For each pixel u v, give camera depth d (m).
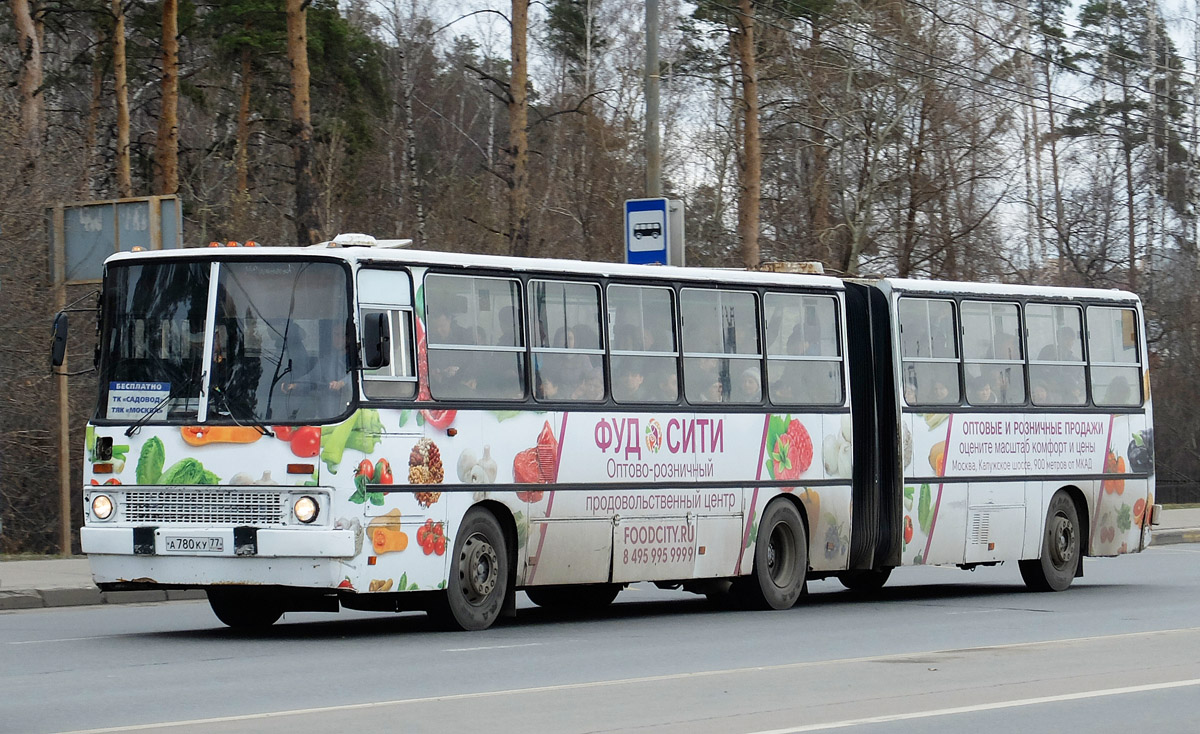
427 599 16.20
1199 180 60.84
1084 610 19.22
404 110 54.16
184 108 55.41
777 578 19.45
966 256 45.66
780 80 43.34
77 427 29.70
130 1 40.75
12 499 29.16
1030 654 14.09
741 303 19.17
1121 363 23.94
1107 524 23.45
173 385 15.16
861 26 42.28
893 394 20.77
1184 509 45.22
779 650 14.59
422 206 52.75
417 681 12.11
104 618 18.08
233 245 15.48
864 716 10.48
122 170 35.97
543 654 14.12
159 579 14.87
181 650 14.33
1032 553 22.30
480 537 16.03
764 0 42.97
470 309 16.11
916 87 41.72
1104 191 60.16
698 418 18.39
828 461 20.05
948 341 21.48
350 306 14.92
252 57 46.94
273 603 15.92
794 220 48.47
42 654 13.98
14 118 29.36
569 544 16.91
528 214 32.22
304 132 30.94
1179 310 58.56
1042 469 22.47
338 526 14.60
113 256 15.67
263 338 15.05
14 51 40.41
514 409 16.34
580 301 17.28
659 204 24.27
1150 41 60.53
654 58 25.47
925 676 12.55
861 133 42.31
